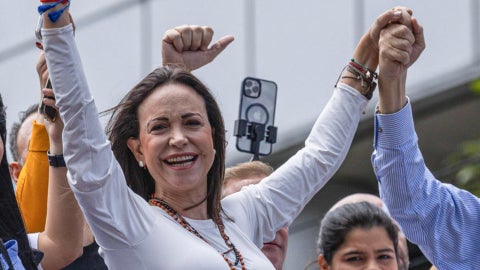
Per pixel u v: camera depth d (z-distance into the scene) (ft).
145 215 35.37
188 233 36.17
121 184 35.12
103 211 34.73
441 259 41.47
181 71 37.32
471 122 75.92
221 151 37.65
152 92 36.99
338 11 77.20
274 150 77.46
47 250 38.04
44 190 40.32
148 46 78.69
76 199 36.17
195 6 79.10
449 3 75.25
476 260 41.47
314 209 75.25
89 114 34.83
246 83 46.80
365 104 40.98
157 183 37.14
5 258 33.24
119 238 34.94
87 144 34.71
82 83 34.83
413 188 41.19
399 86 41.11
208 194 37.37
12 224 34.83
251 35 78.95
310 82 77.46
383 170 41.34
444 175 70.33
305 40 78.07
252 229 38.52
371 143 75.36
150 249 35.04
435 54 75.36
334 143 40.11
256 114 46.83
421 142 77.30
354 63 41.11
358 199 50.29
